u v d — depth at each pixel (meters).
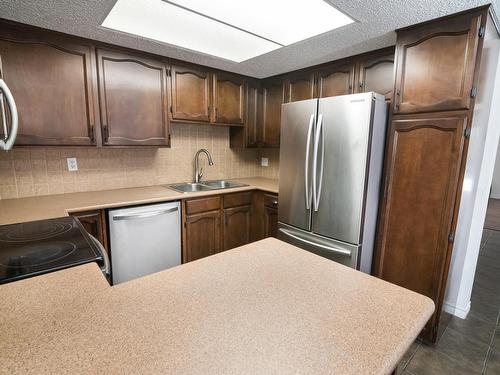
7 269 0.95
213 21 1.74
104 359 0.52
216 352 0.55
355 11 1.57
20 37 1.79
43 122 1.92
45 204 1.96
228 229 2.82
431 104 1.69
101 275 0.86
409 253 1.88
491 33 1.67
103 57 2.11
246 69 2.78
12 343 0.55
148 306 0.70
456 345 1.85
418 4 1.47
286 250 1.11
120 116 2.24
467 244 2.06
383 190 2.00
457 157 1.62
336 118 1.97
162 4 1.56
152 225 2.28
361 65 2.27
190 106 2.64
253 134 3.21
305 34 1.92
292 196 2.36
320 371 0.51
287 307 0.71
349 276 0.90
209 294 0.77
